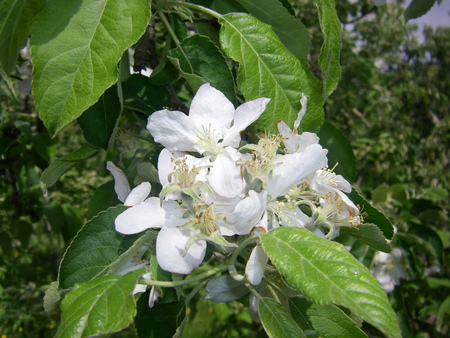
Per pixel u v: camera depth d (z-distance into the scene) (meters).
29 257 0.80
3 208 0.54
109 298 0.16
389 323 0.14
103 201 0.26
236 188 0.18
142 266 0.19
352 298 0.14
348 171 0.29
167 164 0.18
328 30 0.22
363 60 0.84
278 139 0.20
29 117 0.52
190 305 0.60
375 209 0.24
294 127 0.20
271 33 0.22
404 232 0.45
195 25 0.28
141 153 0.26
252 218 0.17
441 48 1.05
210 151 0.19
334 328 0.19
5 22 0.20
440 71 1.06
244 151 0.21
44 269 0.76
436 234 0.44
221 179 0.18
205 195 0.18
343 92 0.83
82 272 0.19
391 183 0.78
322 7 0.22
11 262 0.76
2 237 0.53
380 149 0.78
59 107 0.18
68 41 0.18
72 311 0.15
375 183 0.78
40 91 0.18
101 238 0.19
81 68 0.18
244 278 0.18
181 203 0.18
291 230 0.17
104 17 0.18
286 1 0.27
